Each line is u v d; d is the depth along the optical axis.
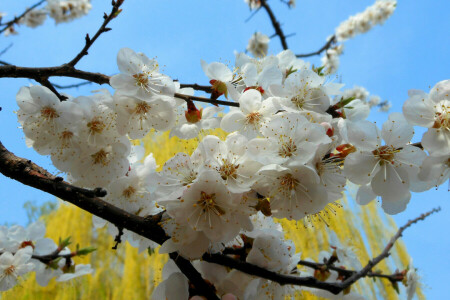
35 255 0.31
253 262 0.23
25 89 0.24
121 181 0.26
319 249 0.54
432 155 0.21
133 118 0.25
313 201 0.21
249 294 0.23
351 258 0.33
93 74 0.24
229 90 0.26
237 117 0.24
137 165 0.27
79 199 0.22
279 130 0.22
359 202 0.23
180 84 0.26
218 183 0.21
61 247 0.32
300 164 0.21
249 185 0.21
